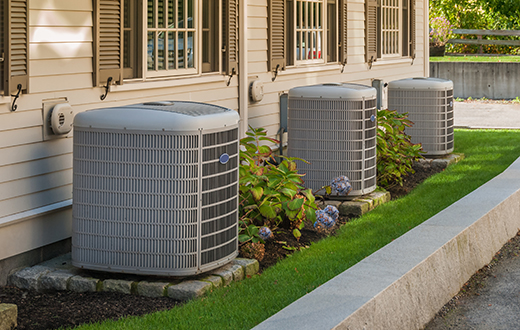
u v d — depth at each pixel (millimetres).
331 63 9320
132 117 4219
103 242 4352
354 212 6539
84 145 4320
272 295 4199
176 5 6219
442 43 25547
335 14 9336
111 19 5312
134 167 4234
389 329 3633
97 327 3697
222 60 6988
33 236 4754
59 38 4855
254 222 5617
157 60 6020
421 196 7379
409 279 3984
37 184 4766
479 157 9789
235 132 4551
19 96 4551
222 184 4438
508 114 16453
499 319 4160
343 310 3369
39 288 4453
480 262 5148
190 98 6438
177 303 4145
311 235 5805
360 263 4176
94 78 5180
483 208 5672
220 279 4414
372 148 6934
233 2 7035
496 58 23734
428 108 9367
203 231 4344
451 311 4305
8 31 4340
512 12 29281
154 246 4277
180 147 4184
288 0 8328
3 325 3666
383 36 11266
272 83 8039
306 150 6855
